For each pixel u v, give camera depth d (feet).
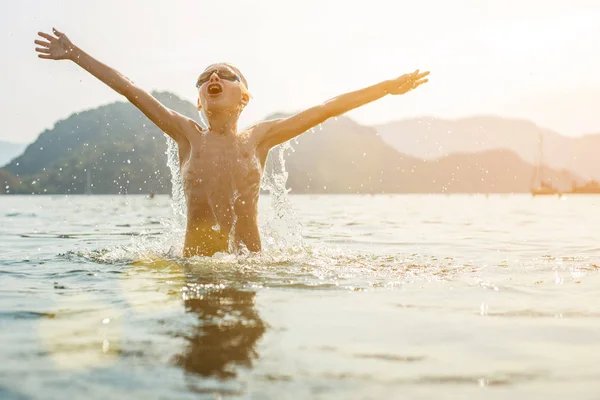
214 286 10.97
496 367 6.14
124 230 30.45
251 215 16.28
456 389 5.43
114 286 10.98
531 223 40.63
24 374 5.73
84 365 6.02
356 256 16.67
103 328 7.63
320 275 12.59
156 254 16.63
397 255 17.63
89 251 17.83
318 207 79.51
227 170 15.99
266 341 7.02
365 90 16.56
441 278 12.48
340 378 5.69
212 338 7.13
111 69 17.11
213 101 15.99
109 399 5.05
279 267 13.73
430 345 6.98
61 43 17.10
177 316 8.36
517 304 9.62
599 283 11.93
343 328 7.77
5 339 7.07
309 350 6.66
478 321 8.32
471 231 31.17
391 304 9.50
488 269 14.12
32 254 17.12
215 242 15.97
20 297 9.87
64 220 41.91
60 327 7.69
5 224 36.47
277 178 19.72
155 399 5.05
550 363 6.30
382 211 63.67
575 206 93.40
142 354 6.42
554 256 17.80
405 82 16.52
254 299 9.75
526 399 5.18
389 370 5.97
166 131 16.97
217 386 5.40
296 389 5.35
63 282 11.50
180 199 18.84
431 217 49.49
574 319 8.52
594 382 5.66
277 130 16.75
